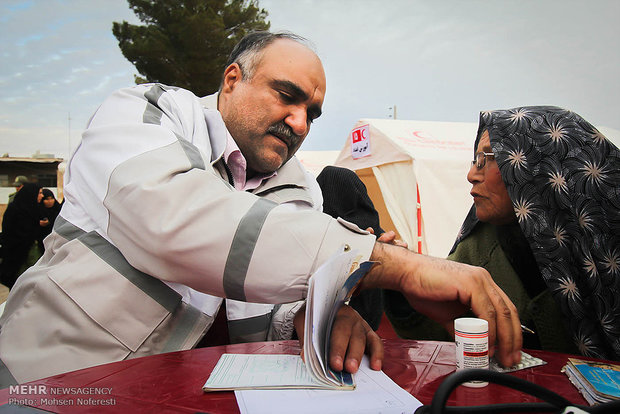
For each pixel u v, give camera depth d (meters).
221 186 1.00
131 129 1.11
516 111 1.62
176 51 16.58
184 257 0.95
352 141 7.23
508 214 1.63
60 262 1.15
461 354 0.83
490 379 0.62
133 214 0.98
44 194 6.00
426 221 6.29
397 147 6.55
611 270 1.35
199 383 0.79
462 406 0.66
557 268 1.43
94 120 1.30
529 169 1.50
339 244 0.95
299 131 1.54
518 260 1.65
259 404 0.68
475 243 1.80
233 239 0.93
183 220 0.94
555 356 1.00
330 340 0.86
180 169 1.01
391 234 1.10
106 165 1.06
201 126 1.46
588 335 1.38
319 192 1.88
